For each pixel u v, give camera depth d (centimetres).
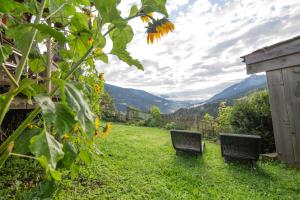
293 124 617
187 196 411
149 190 413
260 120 812
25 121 78
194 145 706
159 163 611
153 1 101
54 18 127
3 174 323
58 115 74
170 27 137
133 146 809
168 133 1347
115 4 84
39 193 114
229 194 437
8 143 75
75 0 125
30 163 332
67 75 93
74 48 111
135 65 107
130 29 105
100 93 402
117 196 366
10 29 81
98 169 465
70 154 105
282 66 629
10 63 326
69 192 336
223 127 1233
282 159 650
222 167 615
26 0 107
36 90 95
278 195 440
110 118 1962
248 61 736
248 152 604
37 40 119
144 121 1880
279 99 656
